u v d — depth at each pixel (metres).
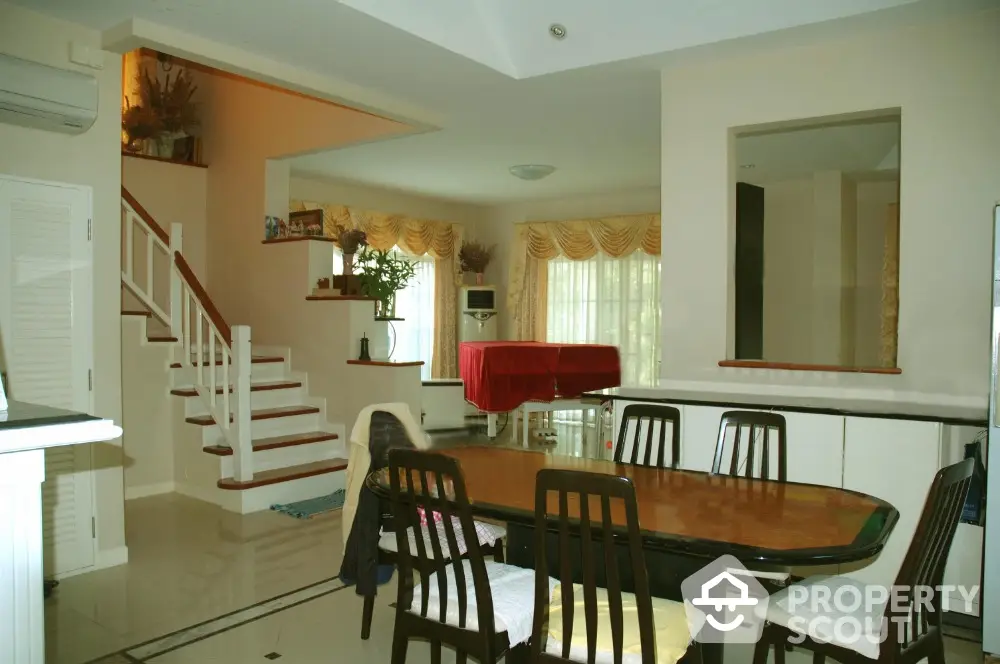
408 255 8.91
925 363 3.47
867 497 2.39
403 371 5.33
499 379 6.99
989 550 2.75
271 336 6.14
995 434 2.73
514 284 9.22
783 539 1.92
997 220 2.73
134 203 5.09
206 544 4.17
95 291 3.69
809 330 6.90
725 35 3.56
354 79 4.20
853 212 6.84
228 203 6.42
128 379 5.06
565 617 1.86
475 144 5.93
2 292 3.37
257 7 3.22
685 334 4.08
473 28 3.81
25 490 1.26
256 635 3.04
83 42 3.54
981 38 3.30
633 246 8.27
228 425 4.95
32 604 1.27
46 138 3.49
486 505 2.20
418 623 2.23
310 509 4.83
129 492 5.08
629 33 3.73
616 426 3.94
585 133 5.52
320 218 6.07
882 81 3.52
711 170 3.97
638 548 1.74
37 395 3.50
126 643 2.95
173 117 6.40
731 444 3.57
